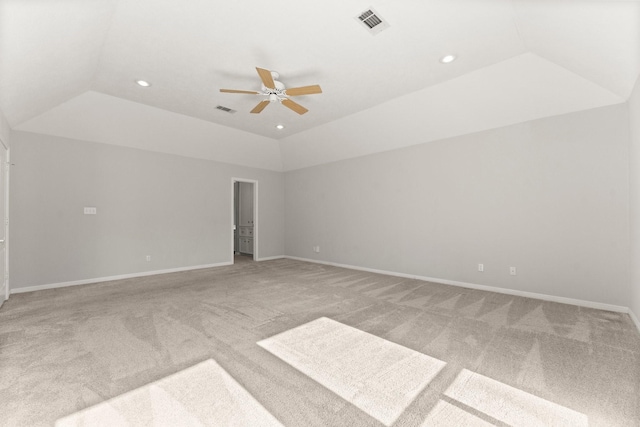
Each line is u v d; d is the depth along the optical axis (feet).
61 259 14.58
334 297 12.61
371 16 8.21
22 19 6.36
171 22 8.36
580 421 4.93
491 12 8.11
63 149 14.69
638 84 8.84
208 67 10.93
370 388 5.93
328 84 12.43
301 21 8.37
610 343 7.94
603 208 10.96
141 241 17.33
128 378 6.23
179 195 18.95
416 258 16.55
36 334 8.52
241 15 8.08
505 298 12.44
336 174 20.95
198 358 7.12
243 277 16.88
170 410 5.23
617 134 10.69
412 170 16.70
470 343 7.99
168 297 12.56
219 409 5.26
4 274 12.07
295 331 8.82
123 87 12.69
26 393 5.69
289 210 24.68
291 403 5.45
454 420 4.99
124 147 16.69
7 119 11.87
